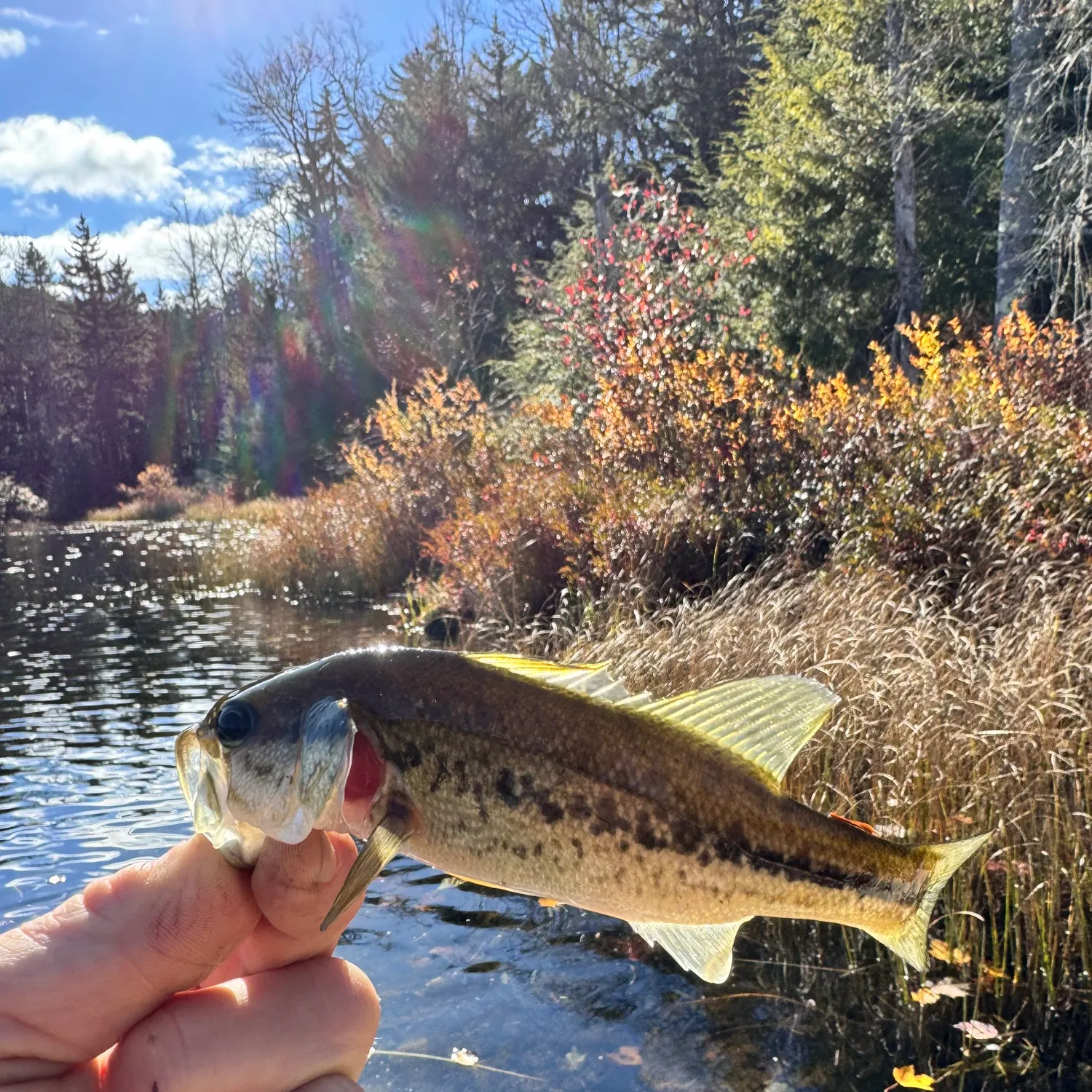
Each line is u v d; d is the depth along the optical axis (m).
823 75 3.53
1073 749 0.83
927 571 1.40
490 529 2.00
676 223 2.88
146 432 11.98
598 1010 0.67
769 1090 0.58
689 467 1.87
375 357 7.30
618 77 6.99
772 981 0.70
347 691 0.28
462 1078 0.59
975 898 0.76
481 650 1.75
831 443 1.75
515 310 6.22
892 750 0.89
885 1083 0.58
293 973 0.25
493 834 0.28
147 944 0.23
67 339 12.57
